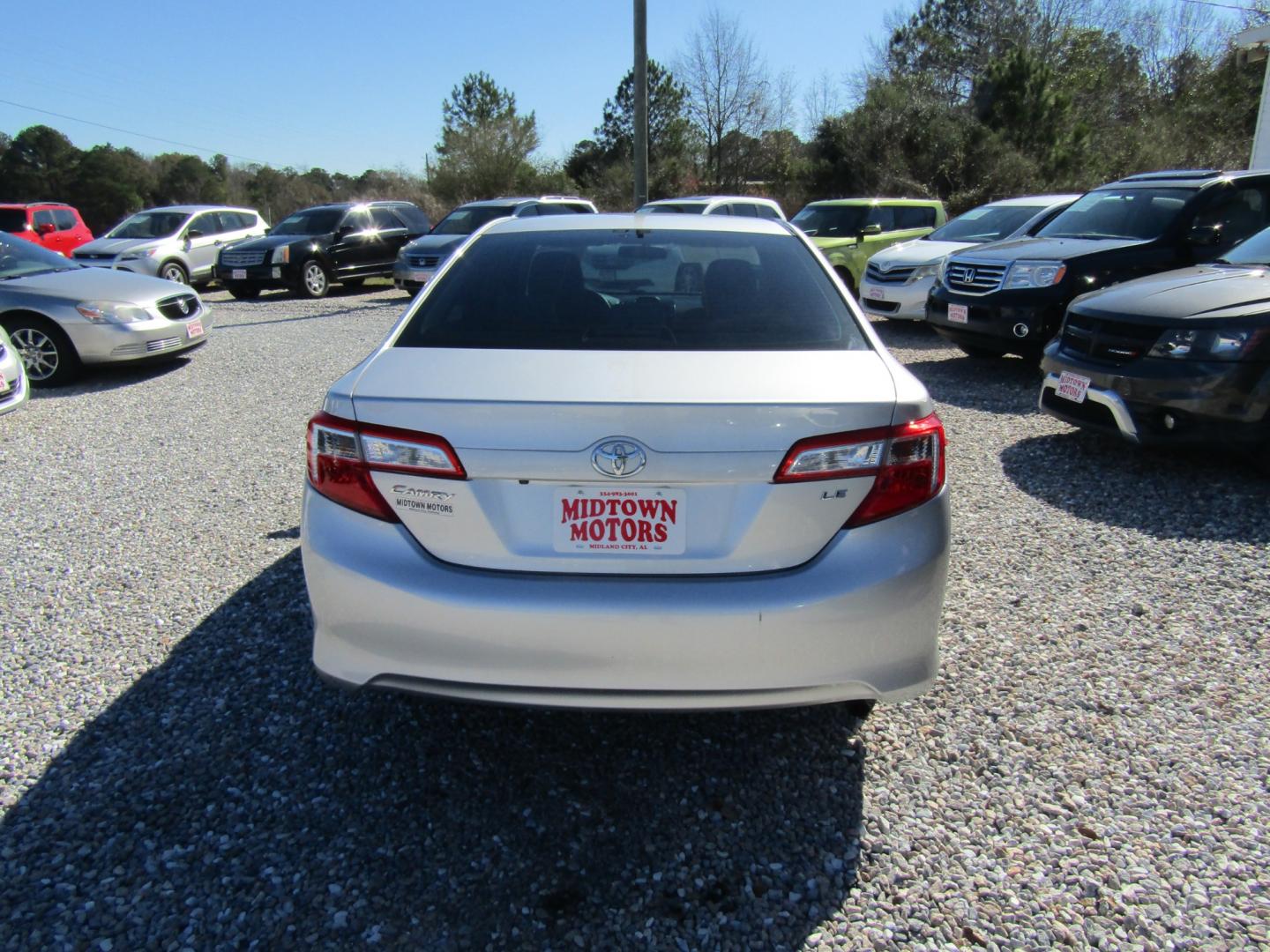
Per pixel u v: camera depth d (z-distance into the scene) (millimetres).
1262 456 4770
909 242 11328
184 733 2695
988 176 24906
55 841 2236
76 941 1938
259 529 4379
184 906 2041
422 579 2084
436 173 41500
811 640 2068
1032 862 2199
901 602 2129
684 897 2096
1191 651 3174
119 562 3986
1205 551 3996
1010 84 25766
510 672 2096
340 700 2873
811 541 2098
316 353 9703
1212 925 2002
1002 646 3211
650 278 2752
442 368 2260
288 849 2227
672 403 2029
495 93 51094
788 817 2363
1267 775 2510
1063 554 3988
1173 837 2277
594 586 2057
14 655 3162
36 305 7750
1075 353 5352
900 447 2137
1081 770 2541
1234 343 4609
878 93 28484
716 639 2043
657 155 43344
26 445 6004
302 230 16875
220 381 8148
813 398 2076
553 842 2270
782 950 1951
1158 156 27531
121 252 16250
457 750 2635
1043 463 5285
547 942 1965
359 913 2031
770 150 40719
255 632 3314
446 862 2193
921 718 2795
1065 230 8227
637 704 2105
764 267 2846
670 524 2066
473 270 2857
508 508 2078
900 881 2145
